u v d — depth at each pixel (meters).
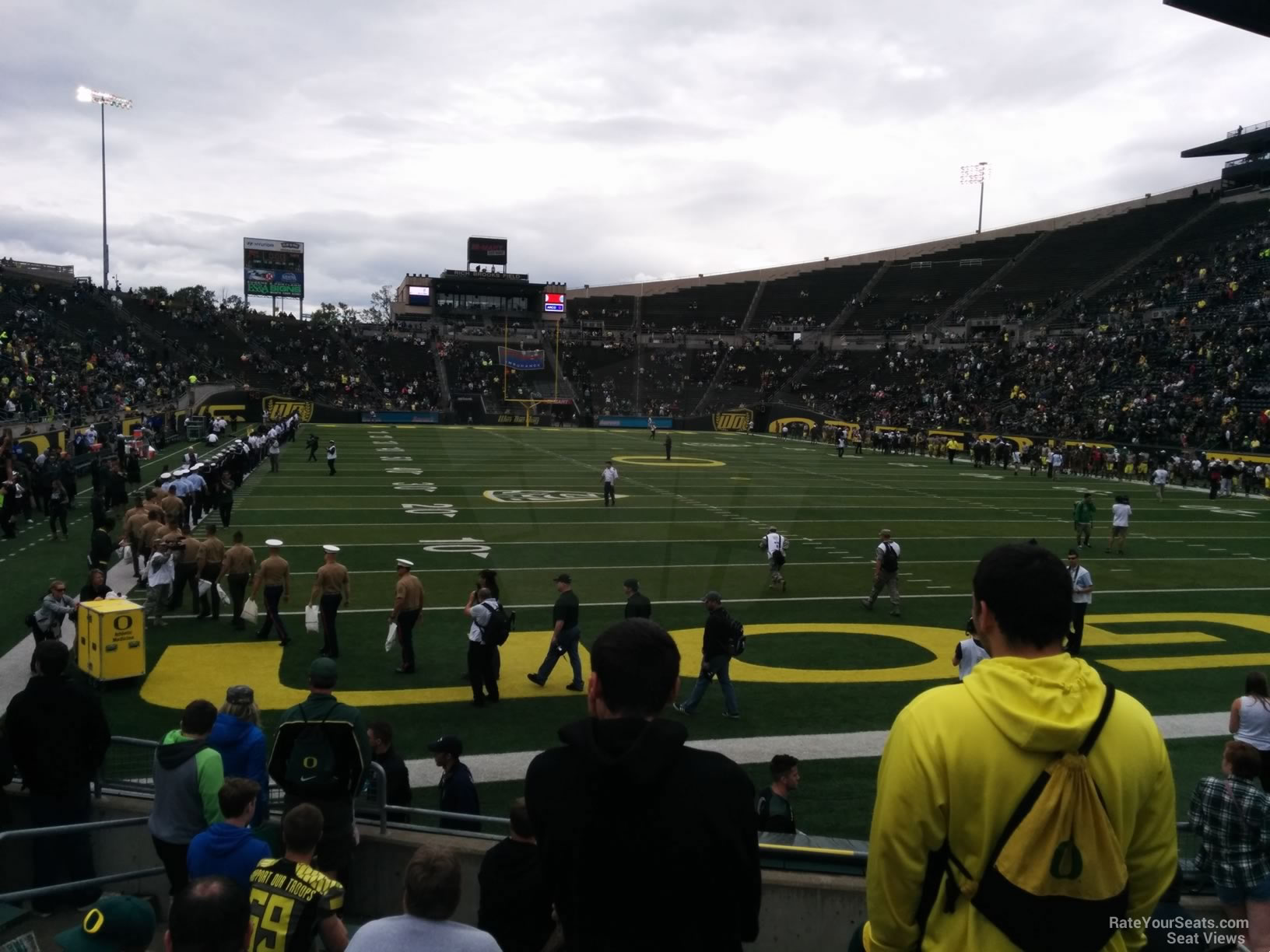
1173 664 11.30
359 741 4.51
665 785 1.74
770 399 55.91
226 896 2.35
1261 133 56.81
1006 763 1.64
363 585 14.66
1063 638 1.79
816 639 12.10
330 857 4.41
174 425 40.16
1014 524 23.28
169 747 4.37
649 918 1.72
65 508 17.64
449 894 2.44
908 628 12.81
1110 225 67.06
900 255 77.69
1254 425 35.91
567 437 46.81
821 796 7.38
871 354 62.72
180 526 14.88
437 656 10.92
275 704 9.10
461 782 5.87
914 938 1.77
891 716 9.23
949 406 51.03
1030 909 1.62
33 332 44.59
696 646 11.70
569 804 1.77
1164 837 1.74
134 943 2.52
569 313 78.62
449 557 17.11
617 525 21.03
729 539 19.66
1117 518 19.89
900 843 1.71
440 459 35.44
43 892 4.39
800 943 4.41
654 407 46.53
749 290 79.62
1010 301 63.97
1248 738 6.30
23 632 11.38
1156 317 50.66
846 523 22.50
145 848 5.45
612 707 1.87
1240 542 21.44
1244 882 4.08
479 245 77.44
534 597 14.05
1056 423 43.25
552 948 3.19
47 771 4.82
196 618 12.40
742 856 1.77
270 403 53.19
